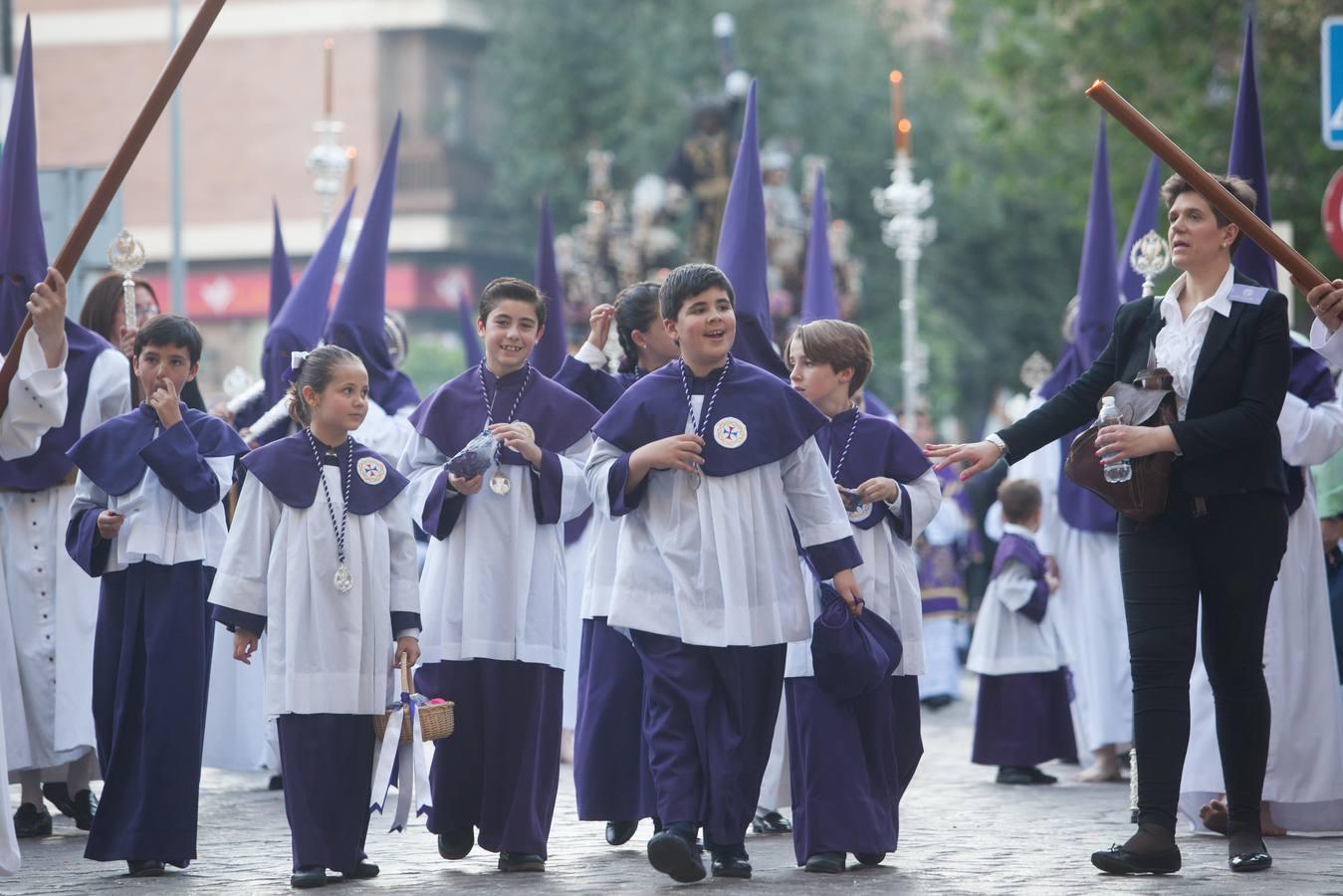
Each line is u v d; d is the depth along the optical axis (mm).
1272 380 7637
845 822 7840
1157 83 26844
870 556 8312
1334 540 9773
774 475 7750
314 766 7934
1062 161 33750
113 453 8641
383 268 12211
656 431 7707
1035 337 44719
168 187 50594
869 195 42406
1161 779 7617
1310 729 8914
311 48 50094
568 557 11969
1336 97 12703
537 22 44094
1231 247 8023
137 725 8414
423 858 8719
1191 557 7734
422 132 49594
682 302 7730
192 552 8555
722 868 7652
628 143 42250
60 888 7945
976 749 12641
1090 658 12500
